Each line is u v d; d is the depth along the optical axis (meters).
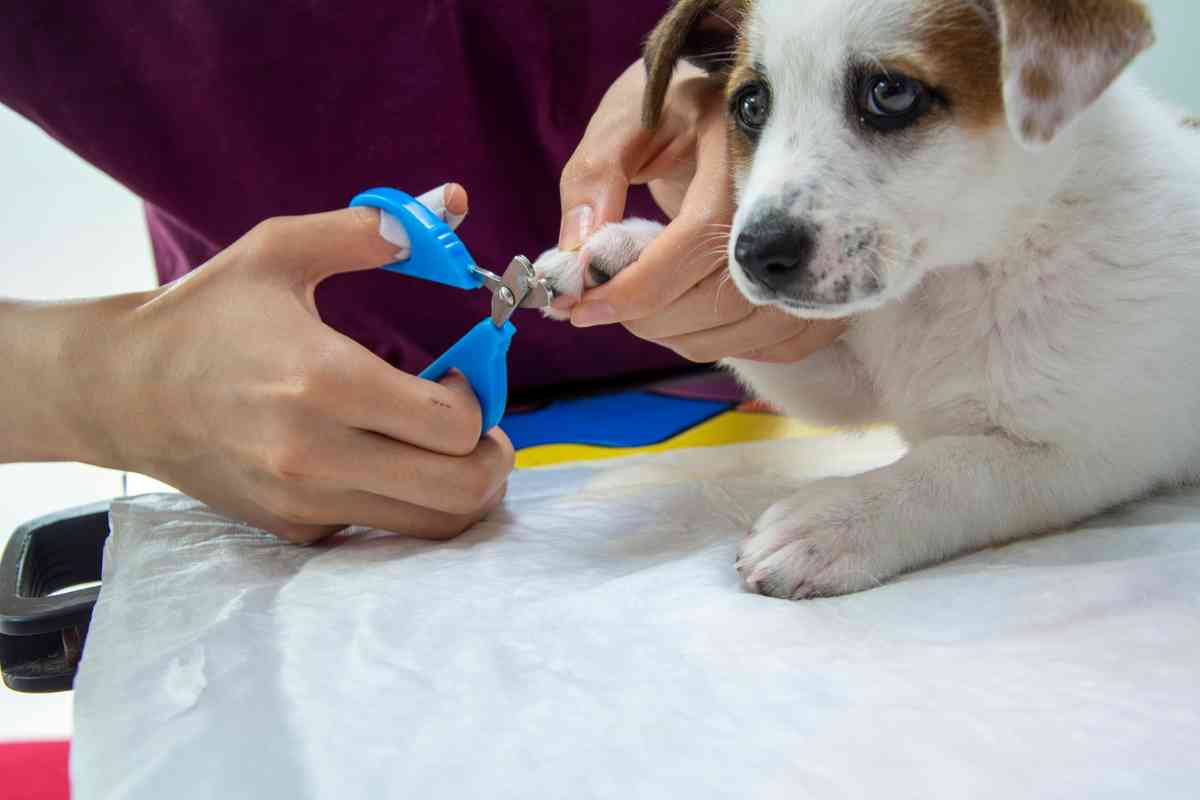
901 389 0.49
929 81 0.44
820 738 0.33
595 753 0.33
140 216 0.80
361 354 0.43
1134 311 0.45
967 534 0.44
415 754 0.33
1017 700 0.34
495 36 0.65
